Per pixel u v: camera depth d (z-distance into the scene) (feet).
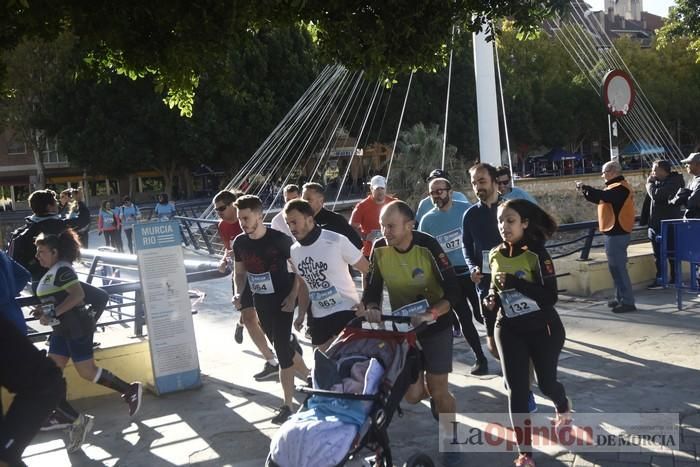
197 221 60.13
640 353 22.93
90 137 137.39
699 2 78.59
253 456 16.78
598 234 33.06
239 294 21.02
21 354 11.39
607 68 104.88
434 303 15.49
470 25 21.84
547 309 14.79
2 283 16.71
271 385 22.40
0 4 16.96
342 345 13.89
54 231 24.14
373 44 19.60
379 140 153.28
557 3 21.45
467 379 21.71
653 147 124.16
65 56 134.82
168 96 22.82
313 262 18.03
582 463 15.21
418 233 15.42
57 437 18.72
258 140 138.31
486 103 41.63
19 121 155.12
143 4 17.28
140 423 19.45
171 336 21.84
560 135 173.47
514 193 23.24
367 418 11.94
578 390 19.92
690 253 27.61
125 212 74.54
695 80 192.65
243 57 133.59
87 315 18.17
